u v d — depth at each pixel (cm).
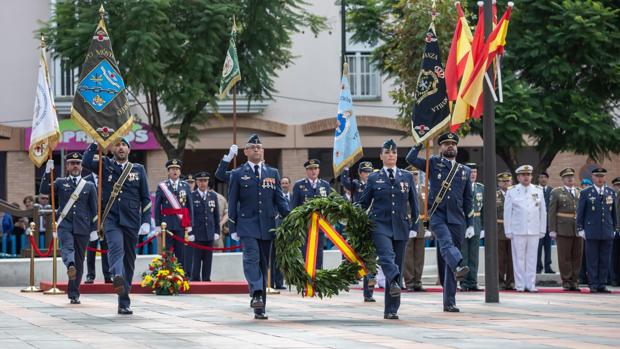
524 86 5144
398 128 6919
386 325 2323
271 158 7012
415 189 2595
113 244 2550
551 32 5144
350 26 5625
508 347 1869
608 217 3778
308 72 6888
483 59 3070
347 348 1852
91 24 5353
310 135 6900
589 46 5141
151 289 3525
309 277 2480
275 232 2486
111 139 2664
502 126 5072
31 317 2512
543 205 3775
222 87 3625
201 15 5438
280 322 2397
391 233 2517
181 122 6075
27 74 6650
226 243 4547
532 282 3778
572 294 3659
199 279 4016
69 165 2995
